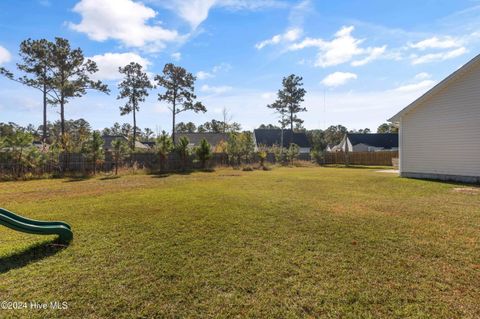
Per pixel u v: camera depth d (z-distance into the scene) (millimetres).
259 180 11156
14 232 4102
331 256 3166
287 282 2568
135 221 4699
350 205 5941
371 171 16047
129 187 9203
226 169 17844
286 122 37750
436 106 10281
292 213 5223
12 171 12117
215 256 3180
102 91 24547
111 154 15391
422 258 3102
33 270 2820
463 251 3305
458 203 6094
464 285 2492
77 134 17594
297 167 21500
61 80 22781
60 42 21938
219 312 2123
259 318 2051
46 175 12781
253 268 2861
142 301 2270
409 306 2176
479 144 9172
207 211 5402
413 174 11062
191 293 2395
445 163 10070
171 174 14289
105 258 3131
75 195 7602
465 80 9469
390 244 3547
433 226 4340
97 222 4648
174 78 27234
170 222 4621
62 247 3477
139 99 27781
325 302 2244
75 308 2170
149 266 2920
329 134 57219
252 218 4859
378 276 2676
